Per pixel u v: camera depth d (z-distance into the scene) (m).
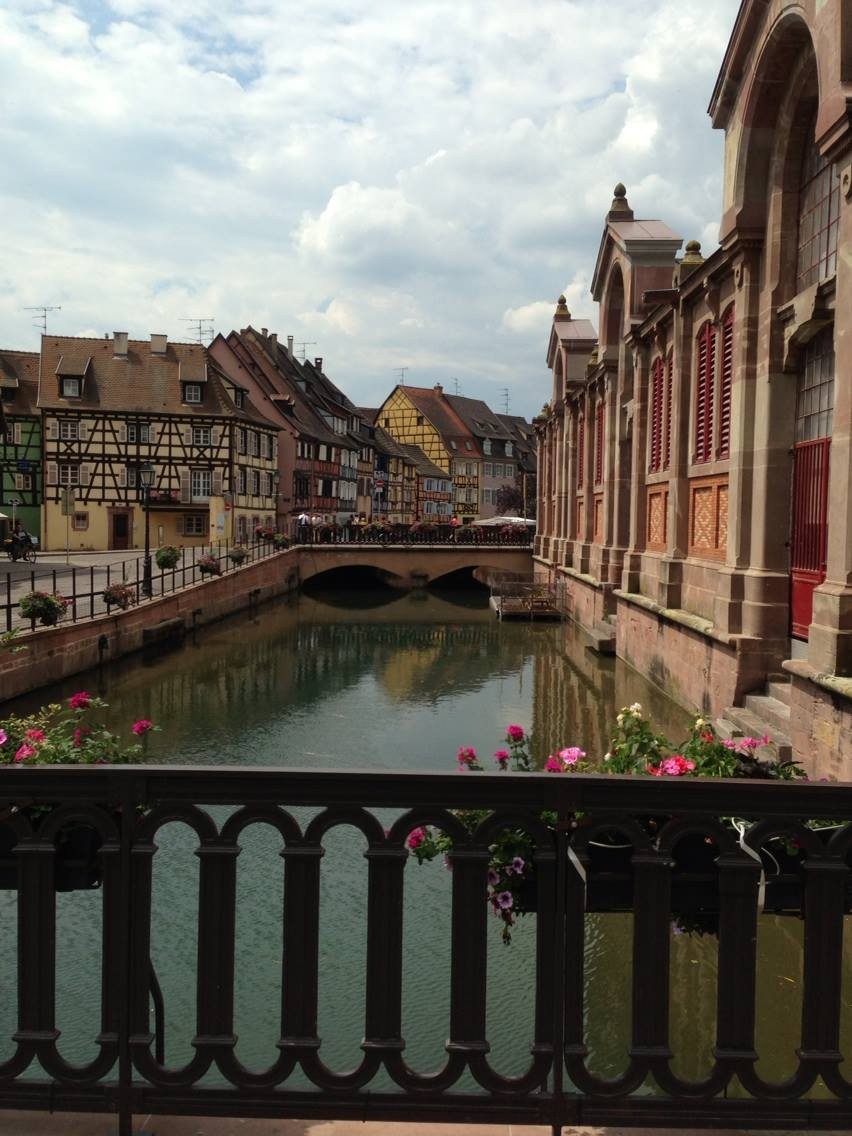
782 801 2.68
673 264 22.64
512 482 109.81
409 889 8.41
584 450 31.64
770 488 12.62
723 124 13.49
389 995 2.73
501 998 6.47
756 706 12.29
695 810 2.68
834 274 10.75
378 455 86.56
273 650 27.45
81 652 21.11
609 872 3.14
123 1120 2.75
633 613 21.19
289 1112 2.73
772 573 12.72
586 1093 2.72
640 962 2.73
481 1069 2.73
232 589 35.69
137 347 54.50
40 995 2.79
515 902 3.30
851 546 9.17
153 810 2.73
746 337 13.15
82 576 32.38
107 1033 2.77
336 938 7.50
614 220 25.06
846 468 9.18
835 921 2.72
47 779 2.72
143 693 20.08
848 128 8.99
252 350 68.62
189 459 52.97
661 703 17.30
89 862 3.11
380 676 22.94
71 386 52.00
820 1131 2.75
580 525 33.94
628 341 22.02
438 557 48.72
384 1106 2.73
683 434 17.64
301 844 2.72
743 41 12.05
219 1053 2.75
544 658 26.16
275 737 15.97
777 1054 5.62
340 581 56.06
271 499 61.50
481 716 17.91
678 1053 5.62
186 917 7.91
